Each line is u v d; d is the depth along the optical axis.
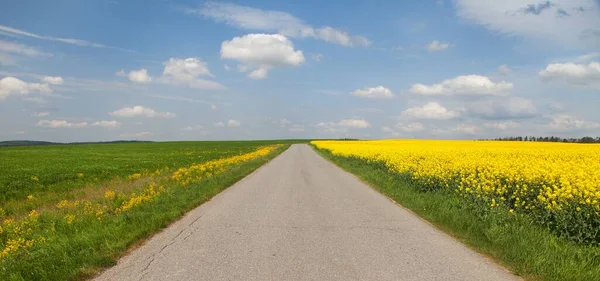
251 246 6.76
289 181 16.70
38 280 5.15
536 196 9.20
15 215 11.73
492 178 10.89
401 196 11.80
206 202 11.38
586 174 10.64
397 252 6.41
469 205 9.23
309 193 13.16
